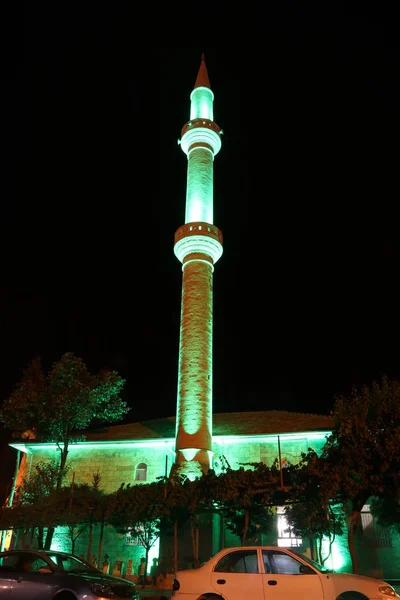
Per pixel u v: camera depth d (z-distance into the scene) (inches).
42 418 1132.5
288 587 400.5
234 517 843.4
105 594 437.4
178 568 917.8
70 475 1160.2
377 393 826.8
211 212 1322.6
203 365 1124.5
